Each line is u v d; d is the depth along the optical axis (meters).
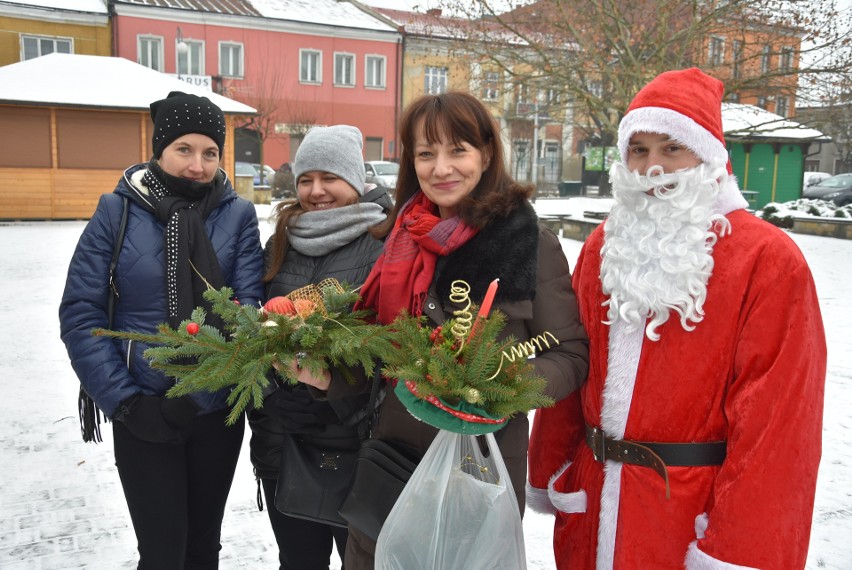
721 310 1.68
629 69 13.46
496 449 1.85
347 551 2.13
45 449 4.13
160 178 2.41
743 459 1.60
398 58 35.19
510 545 1.82
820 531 3.21
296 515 2.26
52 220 16.67
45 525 3.32
